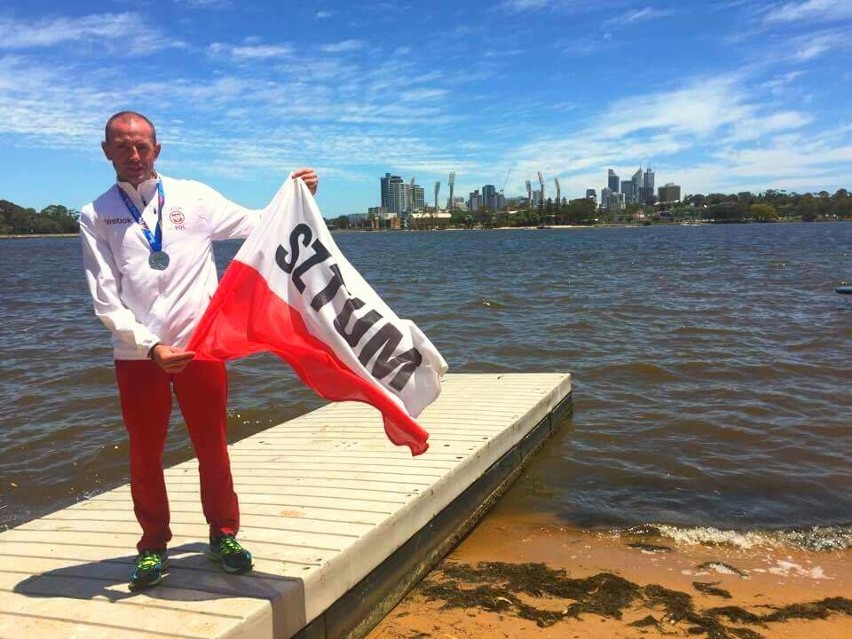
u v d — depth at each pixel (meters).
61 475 6.50
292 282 3.26
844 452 6.83
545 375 8.40
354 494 4.48
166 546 3.36
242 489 4.63
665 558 4.80
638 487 6.12
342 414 6.95
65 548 3.70
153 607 3.00
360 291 3.36
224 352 3.02
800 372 9.98
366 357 3.28
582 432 7.61
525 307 17.78
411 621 3.94
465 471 5.24
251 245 3.20
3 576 3.35
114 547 3.70
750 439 7.25
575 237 93.81
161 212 2.99
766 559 4.78
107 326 2.86
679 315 15.71
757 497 5.86
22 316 18.41
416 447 3.28
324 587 3.40
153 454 3.08
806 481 6.16
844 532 5.20
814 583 4.42
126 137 2.85
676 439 7.30
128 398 2.97
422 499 4.49
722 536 5.15
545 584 4.38
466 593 4.27
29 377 10.43
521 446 6.56
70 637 2.78
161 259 2.96
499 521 5.52
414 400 3.34
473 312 17.00
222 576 3.26
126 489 4.82
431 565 4.65
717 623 3.88
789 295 19.30
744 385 9.33
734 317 15.23
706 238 74.75
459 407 6.96
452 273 31.12
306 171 3.46
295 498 4.41
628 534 5.22
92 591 3.15
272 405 8.63
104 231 2.94
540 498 5.96
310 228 3.35
